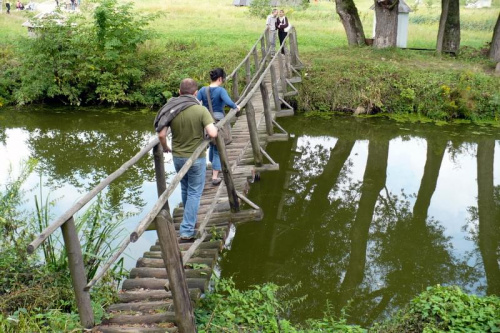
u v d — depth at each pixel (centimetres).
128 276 657
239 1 3850
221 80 784
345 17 2139
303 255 897
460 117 1670
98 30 1883
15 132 1578
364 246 937
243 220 758
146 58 1956
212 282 721
